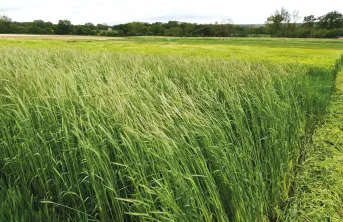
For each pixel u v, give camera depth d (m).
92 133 2.57
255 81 5.75
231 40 42.44
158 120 2.81
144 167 2.40
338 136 5.11
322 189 3.40
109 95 3.06
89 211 2.41
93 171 2.22
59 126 2.85
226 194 2.66
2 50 10.41
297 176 3.73
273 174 3.27
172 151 2.31
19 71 4.32
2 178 2.51
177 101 3.30
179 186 2.29
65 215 2.41
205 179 2.35
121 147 2.73
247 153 3.22
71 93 3.31
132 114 2.69
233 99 4.05
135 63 7.07
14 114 3.11
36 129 2.90
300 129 4.97
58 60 7.65
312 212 2.94
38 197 2.49
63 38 41.50
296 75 7.41
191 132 2.77
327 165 3.91
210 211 2.36
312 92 6.67
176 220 2.07
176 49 20.47
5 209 2.09
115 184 2.38
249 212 2.55
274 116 3.97
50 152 2.57
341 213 3.01
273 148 3.65
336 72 12.37
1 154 2.76
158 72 6.48
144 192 2.32
